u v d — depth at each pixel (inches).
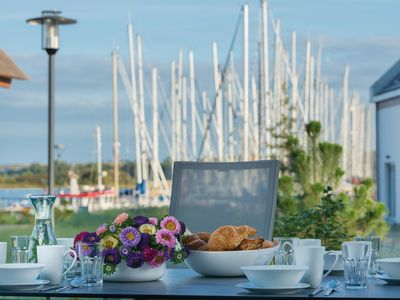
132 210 1042.1
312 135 334.0
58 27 323.6
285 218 260.8
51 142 320.5
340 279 114.1
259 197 157.3
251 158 931.3
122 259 111.6
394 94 702.5
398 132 705.0
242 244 119.2
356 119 1359.5
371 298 93.9
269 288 98.8
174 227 115.7
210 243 119.0
